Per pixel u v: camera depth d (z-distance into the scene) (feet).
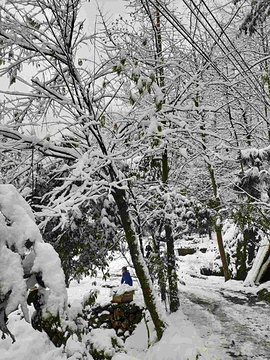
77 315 7.58
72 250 25.86
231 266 54.75
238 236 55.98
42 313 6.03
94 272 27.91
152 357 20.65
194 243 90.79
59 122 19.72
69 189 22.91
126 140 24.14
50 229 24.45
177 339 21.13
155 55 27.94
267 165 30.94
